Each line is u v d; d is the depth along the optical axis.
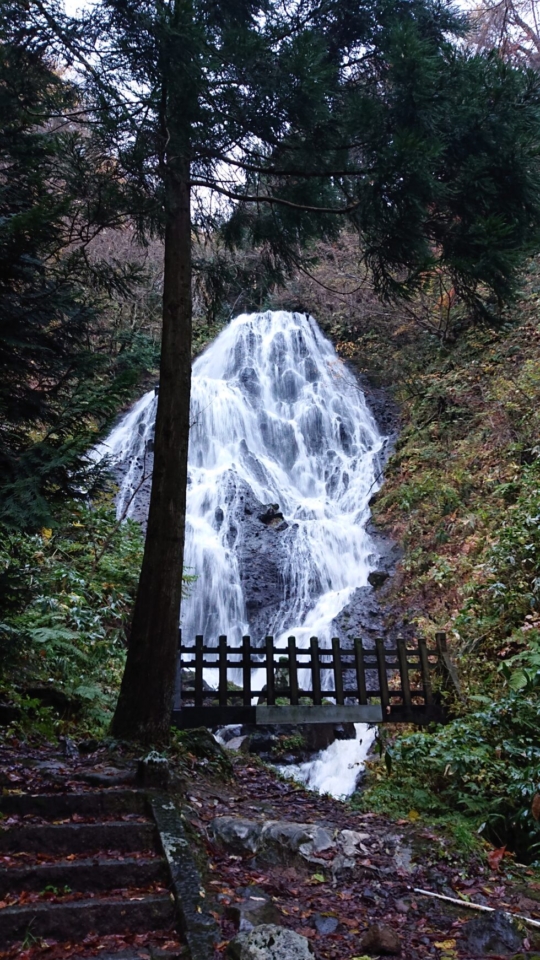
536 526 8.74
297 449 17.11
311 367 19.11
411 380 16.83
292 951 2.93
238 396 17.95
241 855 4.03
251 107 6.09
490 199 5.89
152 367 18.70
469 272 5.67
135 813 4.07
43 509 4.30
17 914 3.07
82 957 2.92
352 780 7.69
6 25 5.64
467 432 13.80
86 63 5.74
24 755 5.14
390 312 17.72
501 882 4.19
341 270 19.42
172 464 5.79
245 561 13.30
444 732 6.29
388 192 5.47
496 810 5.36
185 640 12.41
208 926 3.10
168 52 5.18
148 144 5.84
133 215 6.42
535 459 11.02
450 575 10.49
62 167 5.83
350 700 9.84
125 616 9.52
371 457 16.11
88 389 4.95
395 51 5.49
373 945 3.24
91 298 6.66
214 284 8.10
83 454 4.68
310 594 12.77
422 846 4.45
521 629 7.61
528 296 14.66
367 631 11.10
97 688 7.39
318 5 6.82
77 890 3.41
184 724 6.64
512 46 16.81
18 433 5.02
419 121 5.63
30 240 4.78
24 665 6.79
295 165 6.88
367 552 13.20
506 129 5.71
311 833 4.25
